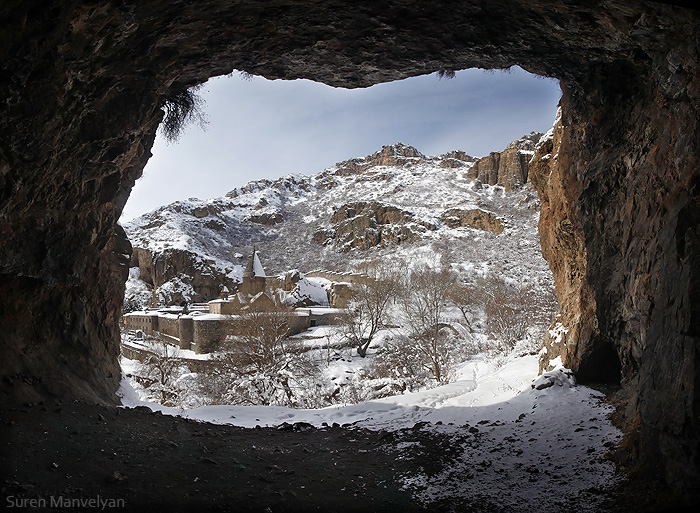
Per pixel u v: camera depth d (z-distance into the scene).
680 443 5.01
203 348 56.03
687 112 6.04
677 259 5.69
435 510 5.47
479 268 90.69
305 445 8.00
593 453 6.92
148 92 8.57
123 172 10.14
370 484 6.25
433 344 34.97
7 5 4.77
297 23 7.66
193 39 7.77
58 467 5.48
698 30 5.46
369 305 53.25
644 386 6.16
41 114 6.43
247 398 32.84
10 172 6.62
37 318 8.52
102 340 10.48
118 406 9.04
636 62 7.57
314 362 43.59
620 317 9.63
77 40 6.03
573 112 10.04
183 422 8.69
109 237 10.32
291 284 83.94
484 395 11.45
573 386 10.38
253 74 9.66
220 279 135.62
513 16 7.27
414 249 137.25
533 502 5.61
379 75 9.73
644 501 5.24
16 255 7.73
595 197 10.16
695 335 5.00
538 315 33.81
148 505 5.02
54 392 7.79
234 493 5.64
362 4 7.15
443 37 8.06
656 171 7.34
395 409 10.66
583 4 6.45
